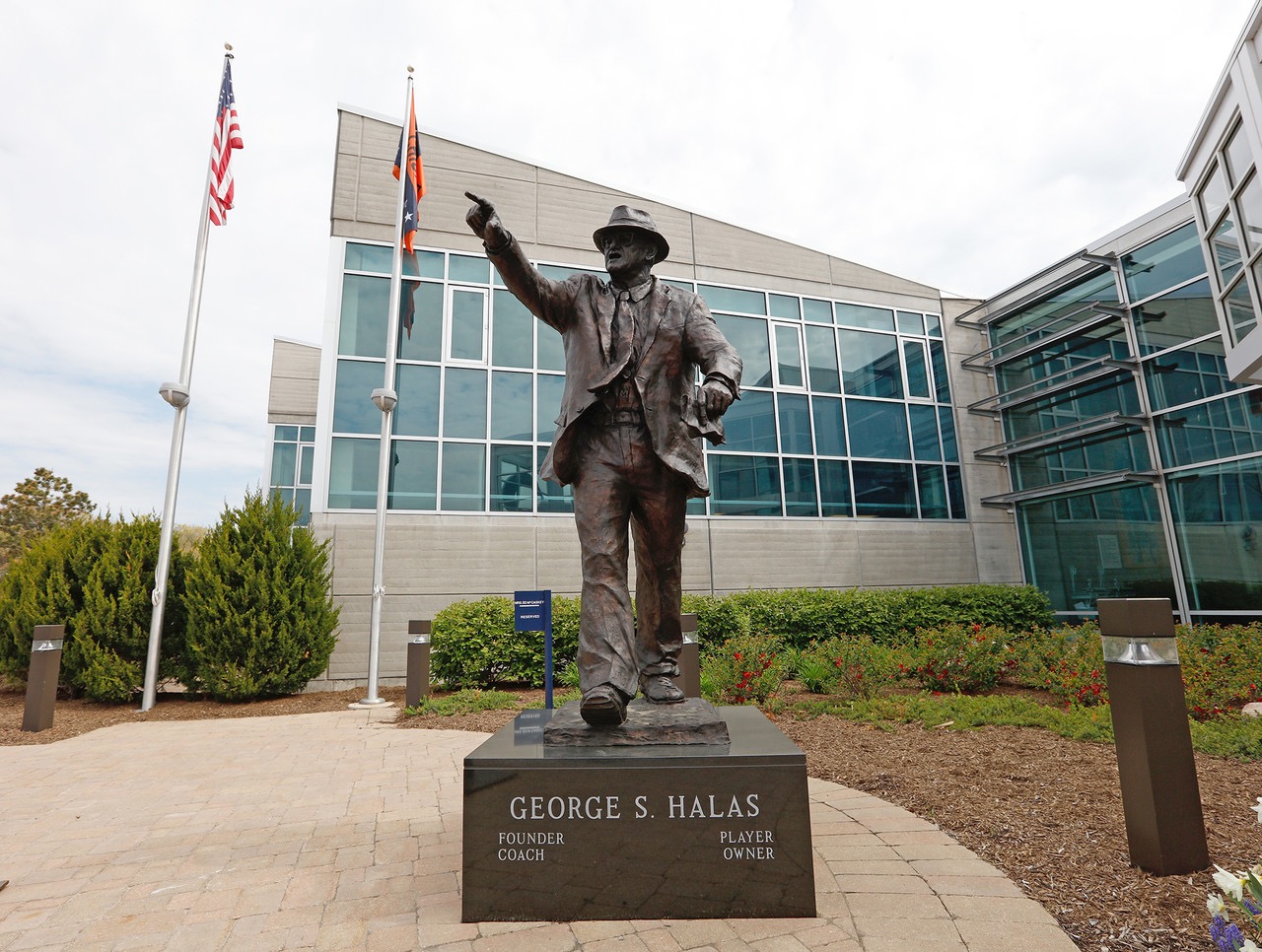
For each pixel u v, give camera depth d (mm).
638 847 3209
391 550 13023
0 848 4426
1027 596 15156
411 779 6012
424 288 14188
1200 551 13945
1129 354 15383
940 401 18203
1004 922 3084
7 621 10969
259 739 7996
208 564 10836
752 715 4363
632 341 3955
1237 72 9297
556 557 13766
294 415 22938
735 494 15742
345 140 14281
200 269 11602
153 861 4133
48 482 33750
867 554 16469
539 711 4703
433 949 2963
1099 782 4996
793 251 17469
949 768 5598
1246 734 5832
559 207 15461
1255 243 9602
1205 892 3264
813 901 3172
